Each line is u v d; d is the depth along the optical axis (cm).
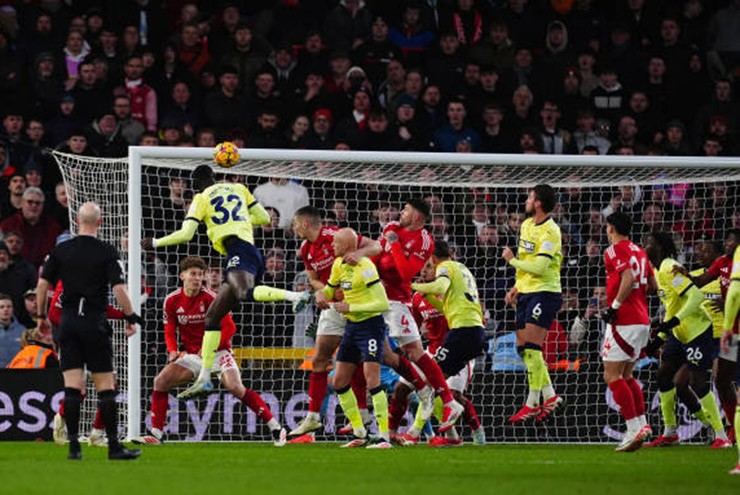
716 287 3703
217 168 3934
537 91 5475
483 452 3097
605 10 5916
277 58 5316
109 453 2628
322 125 4969
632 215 4438
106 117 4831
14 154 4722
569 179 4175
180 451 3038
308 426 3462
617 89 5569
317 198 4312
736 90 5947
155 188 4350
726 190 4428
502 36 5578
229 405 3731
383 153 3762
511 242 4309
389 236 3288
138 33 5191
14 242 4238
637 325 3125
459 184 4147
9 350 4088
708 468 2558
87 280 2530
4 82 4994
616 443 3888
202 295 3366
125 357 3809
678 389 3559
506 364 3925
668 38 5884
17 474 2230
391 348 3444
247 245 3228
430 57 5522
